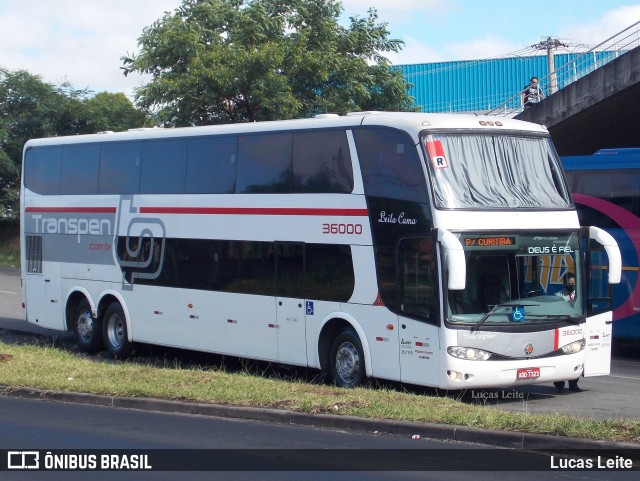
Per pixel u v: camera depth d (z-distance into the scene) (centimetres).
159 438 1044
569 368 1302
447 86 5225
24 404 1284
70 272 1919
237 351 1553
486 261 1261
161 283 1702
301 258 1443
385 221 1316
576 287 1333
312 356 1425
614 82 2497
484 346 1236
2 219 4872
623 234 1814
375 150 1341
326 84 3603
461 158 1298
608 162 1855
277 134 1498
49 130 4700
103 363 1562
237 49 3353
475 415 1044
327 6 3762
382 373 1313
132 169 1773
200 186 1630
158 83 3338
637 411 1200
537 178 1352
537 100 2880
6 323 2331
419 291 1262
